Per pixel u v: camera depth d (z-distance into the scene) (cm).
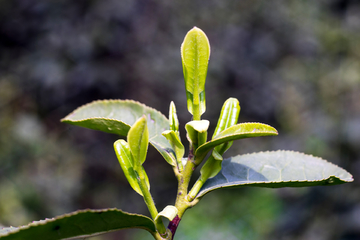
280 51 850
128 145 117
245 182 129
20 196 593
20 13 698
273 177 143
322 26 846
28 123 662
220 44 786
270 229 696
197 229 720
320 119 771
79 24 708
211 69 764
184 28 766
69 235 100
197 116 118
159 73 728
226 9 813
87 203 684
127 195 727
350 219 545
